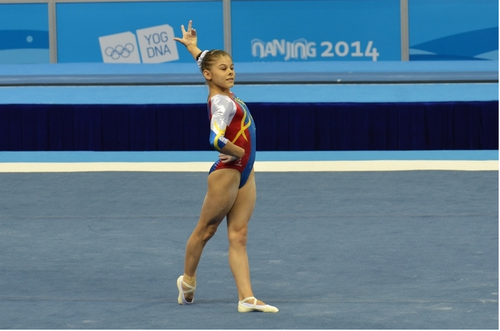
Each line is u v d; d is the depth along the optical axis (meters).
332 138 23.94
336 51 33.84
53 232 13.23
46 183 17.23
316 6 33.53
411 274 10.60
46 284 10.40
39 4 34.00
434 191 15.82
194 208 14.80
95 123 24.27
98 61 34.28
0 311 9.29
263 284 10.27
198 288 10.22
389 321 8.68
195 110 23.98
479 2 33.06
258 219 13.88
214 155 23.20
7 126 24.48
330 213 14.23
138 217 14.19
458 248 11.84
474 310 9.03
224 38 33.97
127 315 9.09
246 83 27.91
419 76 28.27
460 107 23.64
